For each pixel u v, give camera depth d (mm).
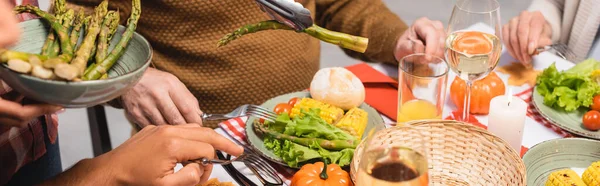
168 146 1120
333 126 1402
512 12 3936
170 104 1515
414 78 1460
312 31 1174
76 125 3109
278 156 1380
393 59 1925
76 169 1140
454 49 1444
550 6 2205
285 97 1632
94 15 1117
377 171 1024
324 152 1350
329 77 1540
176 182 1119
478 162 1271
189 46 1886
